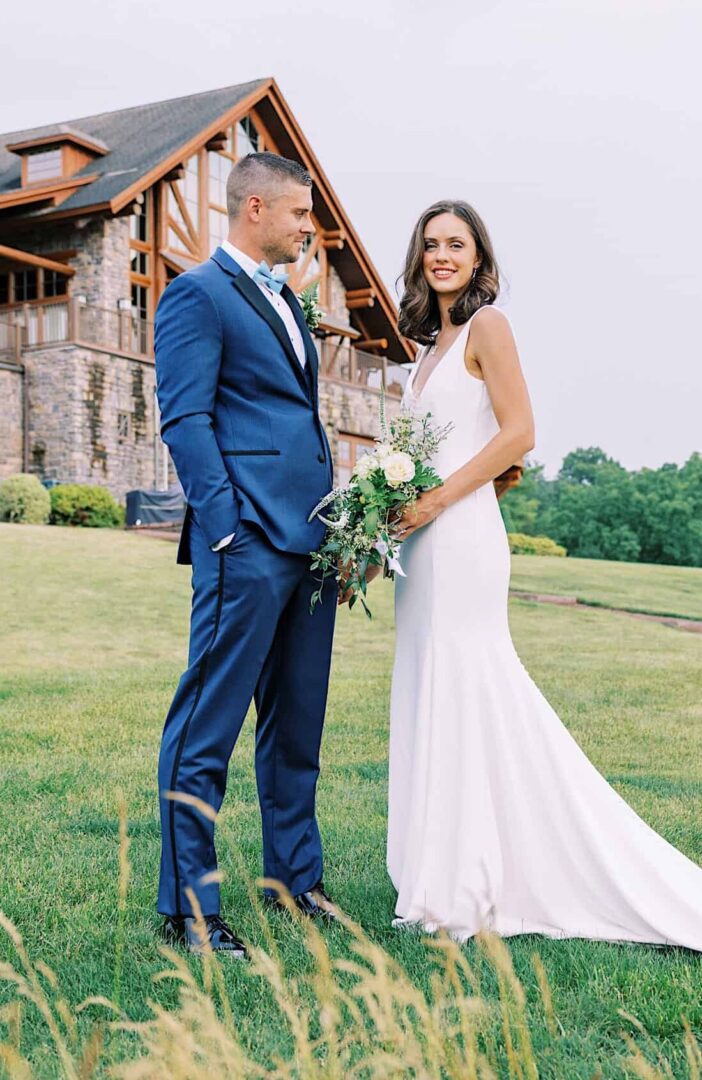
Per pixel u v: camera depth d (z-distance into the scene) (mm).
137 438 23531
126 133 26625
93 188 23781
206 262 3188
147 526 20156
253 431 3109
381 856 3826
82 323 22578
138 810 4488
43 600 12398
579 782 3164
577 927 3074
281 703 3295
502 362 3227
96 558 15398
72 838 4055
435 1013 1685
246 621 3051
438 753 3162
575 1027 2449
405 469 3098
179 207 25844
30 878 3529
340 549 3141
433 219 3324
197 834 3006
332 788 4949
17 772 5180
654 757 5941
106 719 6645
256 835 4070
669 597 16547
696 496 60031
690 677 9211
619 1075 2195
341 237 28891
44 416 22438
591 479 87938
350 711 7113
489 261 3334
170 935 3008
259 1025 2406
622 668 9672
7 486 19672
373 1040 2240
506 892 3131
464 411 3289
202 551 3100
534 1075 1741
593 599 15594
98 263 23797
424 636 3250
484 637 3221
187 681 3088
